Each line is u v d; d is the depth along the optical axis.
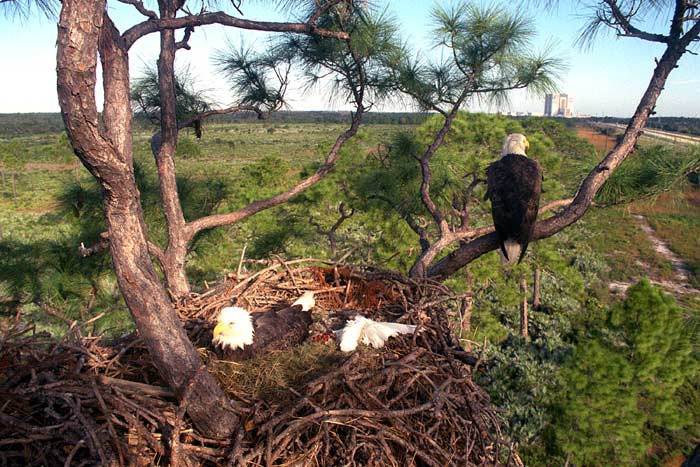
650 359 8.45
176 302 4.38
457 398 3.24
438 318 4.27
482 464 3.13
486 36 5.77
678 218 36.22
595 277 22.25
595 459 9.21
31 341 3.08
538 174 4.82
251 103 6.01
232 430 2.71
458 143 11.28
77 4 1.80
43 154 68.25
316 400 3.02
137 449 2.56
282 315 4.00
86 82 1.87
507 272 12.13
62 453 2.62
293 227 9.09
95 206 6.05
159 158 5.13
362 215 11.38
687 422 8.84
